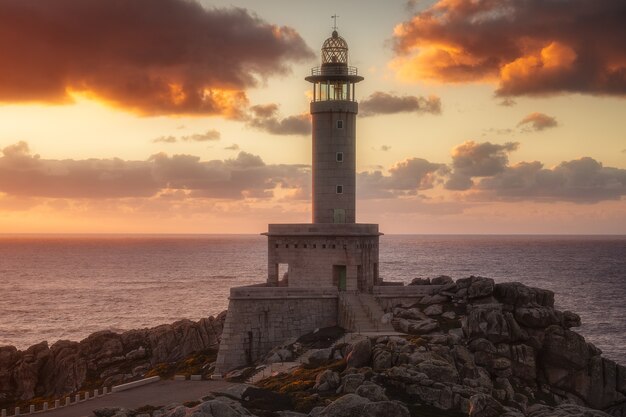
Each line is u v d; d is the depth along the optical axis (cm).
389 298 9162
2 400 10181
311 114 10206
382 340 7688
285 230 9681
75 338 17238
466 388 6769
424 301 9069
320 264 9575
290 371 7750
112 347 11075
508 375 7950
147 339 11256
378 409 5922
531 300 8606
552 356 8244
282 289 8950
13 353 10900
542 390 8125
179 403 7000
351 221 10138
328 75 10212
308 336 8756
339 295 9112
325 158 10100
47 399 9738
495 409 6341
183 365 9456
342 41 10394
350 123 10131
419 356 7112
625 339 16438
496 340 8100
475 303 8831
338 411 5928
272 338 8875
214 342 11250
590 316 19625
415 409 6384
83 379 10519
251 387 6756
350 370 7038
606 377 8294
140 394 8056
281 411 6216
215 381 8425
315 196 10175
